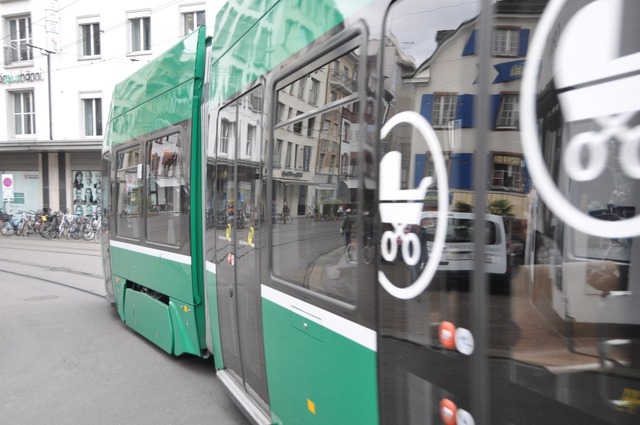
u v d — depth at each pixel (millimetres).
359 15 2107
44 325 7113
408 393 1815
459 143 1582
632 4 1129
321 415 2457
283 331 2855
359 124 2102
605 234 1187
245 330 3510
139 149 5969
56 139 22656
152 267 5527
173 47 5109
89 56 22016
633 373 1162
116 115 7062
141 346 6039
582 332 1254
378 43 1979
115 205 7008
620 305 1179
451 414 1612
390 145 1904
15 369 5316
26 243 18609
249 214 3365
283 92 2857
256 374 3352
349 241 2178
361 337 2090
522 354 1394
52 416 4156
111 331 6754
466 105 1558
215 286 4145
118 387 4766
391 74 1902
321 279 2424
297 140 2660
